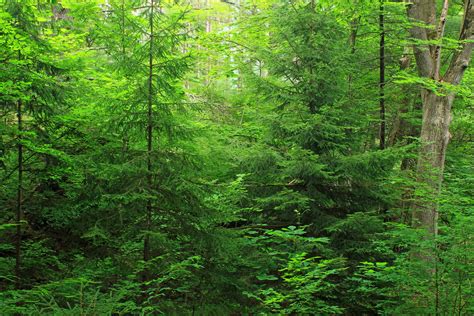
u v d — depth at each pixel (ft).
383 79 35.19
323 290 22.54
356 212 24.31
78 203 18.62
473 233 17.53
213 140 23.15
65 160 17.92
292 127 24.62
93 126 19.95
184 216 19.34
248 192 27.04
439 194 21.80
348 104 28.25
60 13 32.42
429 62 32.48
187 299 20.45
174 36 18.58
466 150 43.34
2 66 17.13
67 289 16.98
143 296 18.02
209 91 35.29
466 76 39.86
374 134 39.88
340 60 26.73
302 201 23.90
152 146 19.81
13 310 13.93
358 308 24.02
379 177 26.48
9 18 17.26
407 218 31.96
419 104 41.57
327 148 26.84
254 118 28.04
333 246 25.07
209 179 25.81
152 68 18.94
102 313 14.07
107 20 22.12
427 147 31.76
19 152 18.43
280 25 27.50
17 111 18.33
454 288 17.87
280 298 19.04
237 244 20.65
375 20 34.86
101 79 24.43
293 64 26.99
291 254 22.07
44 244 20.56
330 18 27.63
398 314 18.78
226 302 20.54
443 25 31.83
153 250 19.52
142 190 18.01
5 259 19.30
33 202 19.92
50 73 19.77
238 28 35.91
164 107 18.92
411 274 19.19
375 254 25.40
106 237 17.26
